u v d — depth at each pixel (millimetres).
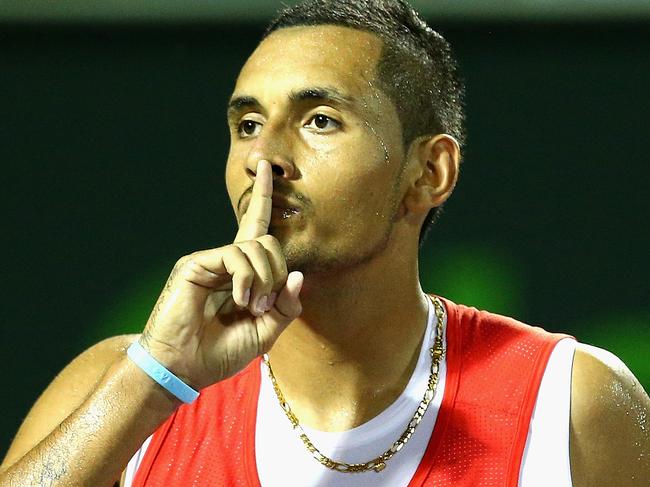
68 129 7695
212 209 7555
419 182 3654
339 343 3586
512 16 7605
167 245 7535
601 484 3664
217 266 3207
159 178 7613
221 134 7652
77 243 7551
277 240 3314
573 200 7398
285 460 3633
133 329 7441
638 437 3725
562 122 7512
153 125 7676
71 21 7770
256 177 3316
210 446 3682
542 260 7309
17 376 7402
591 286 7266
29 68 7750
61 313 7473
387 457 3590
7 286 7512
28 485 3275
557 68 7562
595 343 7219
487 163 7445
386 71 3523
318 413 3668
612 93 7508
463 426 3609
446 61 3816
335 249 3398
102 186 7609
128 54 7750
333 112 3402
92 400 3312
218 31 7738
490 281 7270
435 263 7277
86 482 3285
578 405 3654
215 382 3336
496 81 7570
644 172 7402
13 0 7734
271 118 3393
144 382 3266
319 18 3566
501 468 3549
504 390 3660
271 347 3514
